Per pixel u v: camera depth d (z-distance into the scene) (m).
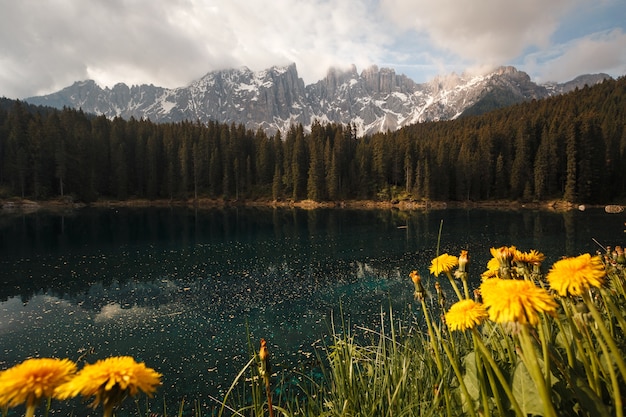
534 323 1.01
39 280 18.02
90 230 35.53
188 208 64.50
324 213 56.00
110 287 16.94
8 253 24.33
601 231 30.75
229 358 9.98
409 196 69.50
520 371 1.61
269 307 14.16
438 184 69.00
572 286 1.19
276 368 9.12
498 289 1.15
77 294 15.91
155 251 25.47
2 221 40.78
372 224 40.47
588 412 1.32
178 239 30.73
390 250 25.20
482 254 22.80
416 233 32.81
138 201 71.12
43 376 1.08
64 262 21.83
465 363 1.97
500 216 46.88
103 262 21.95
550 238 27.94
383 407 2.94
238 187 79.12
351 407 2.93
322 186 72.50
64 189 63.50
